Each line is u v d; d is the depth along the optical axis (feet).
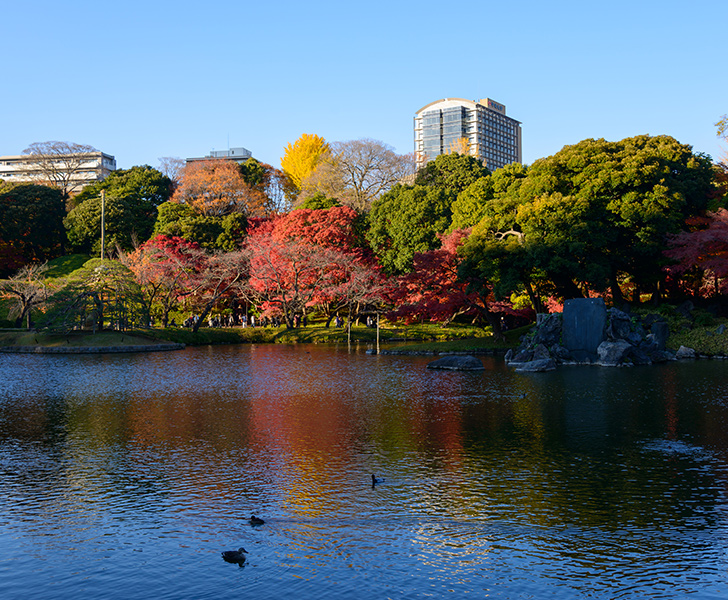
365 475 53.62
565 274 165.89
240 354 179.42
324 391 102.99
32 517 44.19
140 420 78.18
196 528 42.01
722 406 84.28
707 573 35.32
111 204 316.19
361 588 33.83
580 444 64.08
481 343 182.09
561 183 170.40
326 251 235.20
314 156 436.35
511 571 35.70
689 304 172.04
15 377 123.44
